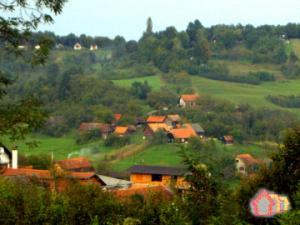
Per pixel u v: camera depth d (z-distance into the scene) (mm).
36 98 16281
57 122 134625
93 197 14805
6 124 15555
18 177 29391
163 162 101062
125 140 121438
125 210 14508
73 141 126375
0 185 15023
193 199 14453
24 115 15727
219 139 123625
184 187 15078
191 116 140625
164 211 14203
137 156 107688
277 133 119438
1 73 16344
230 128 124000
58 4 15820
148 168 60062
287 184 16219
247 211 14750
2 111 15727
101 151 116375
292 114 144500
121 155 109500
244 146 116375
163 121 134000
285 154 16781
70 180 20672
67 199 14320
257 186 15945
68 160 74312
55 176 21062
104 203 14445
